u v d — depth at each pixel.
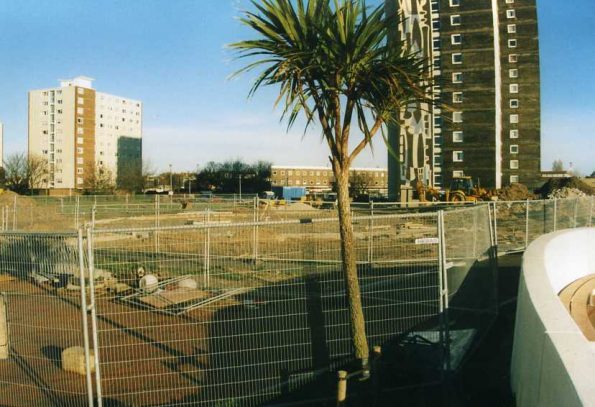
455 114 64.69
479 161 64.06
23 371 6.06
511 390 5.30
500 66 66.62
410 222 14.11
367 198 60.00
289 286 8.12
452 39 64.62
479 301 7.77
